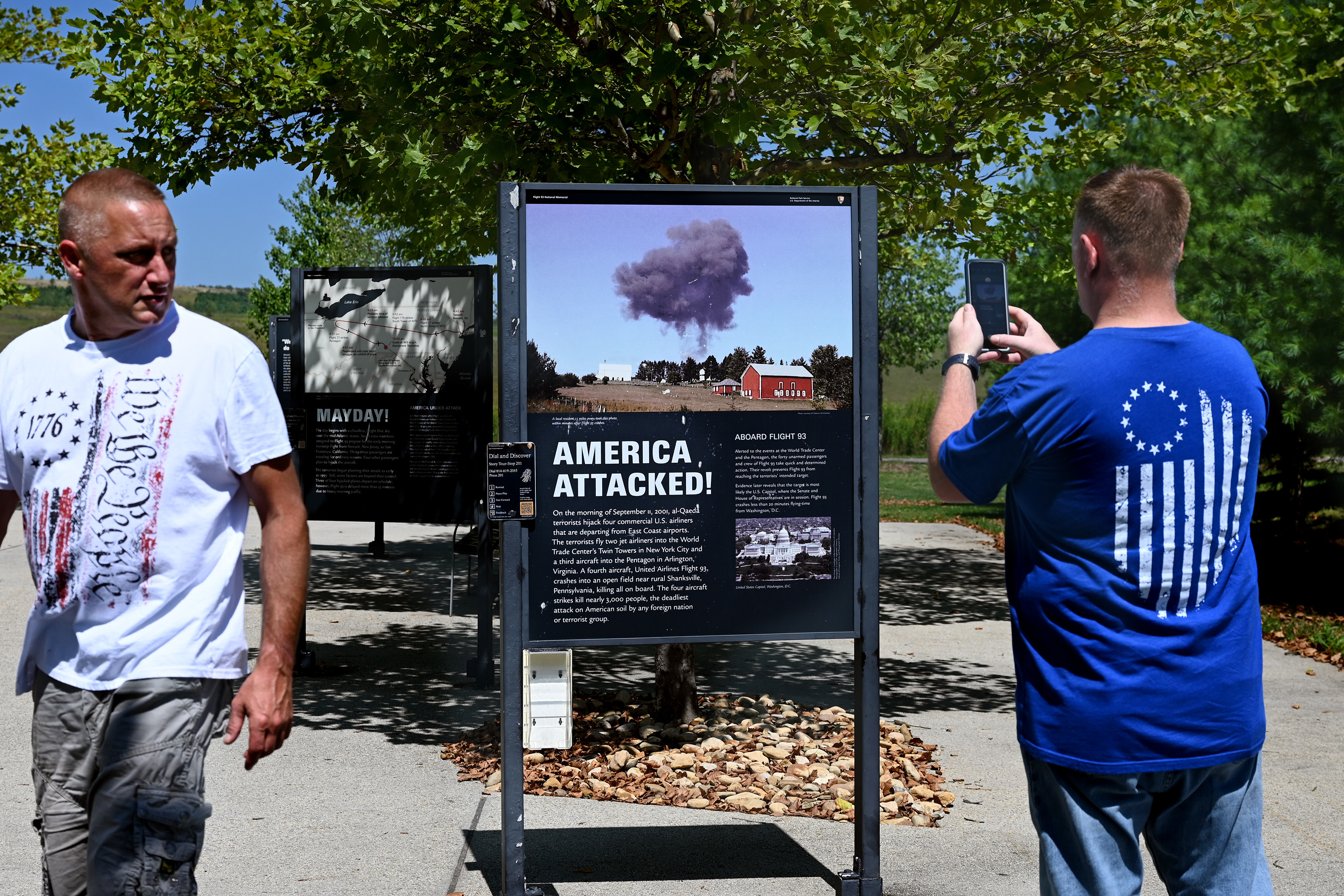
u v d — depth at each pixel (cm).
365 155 625
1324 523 1683
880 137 661
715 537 377
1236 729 225
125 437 254
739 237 380
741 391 378
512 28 518
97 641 252
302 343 751
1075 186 1243
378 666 783
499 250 371
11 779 507
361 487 748
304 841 439
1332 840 450
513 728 369
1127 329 230
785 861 418
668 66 501
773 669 785
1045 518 230
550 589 370
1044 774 230
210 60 638
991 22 566
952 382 268
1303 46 733
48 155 1393
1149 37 587
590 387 371
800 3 524
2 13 1310
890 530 1850
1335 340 1020
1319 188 1055
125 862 247
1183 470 224
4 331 4981
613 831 450
